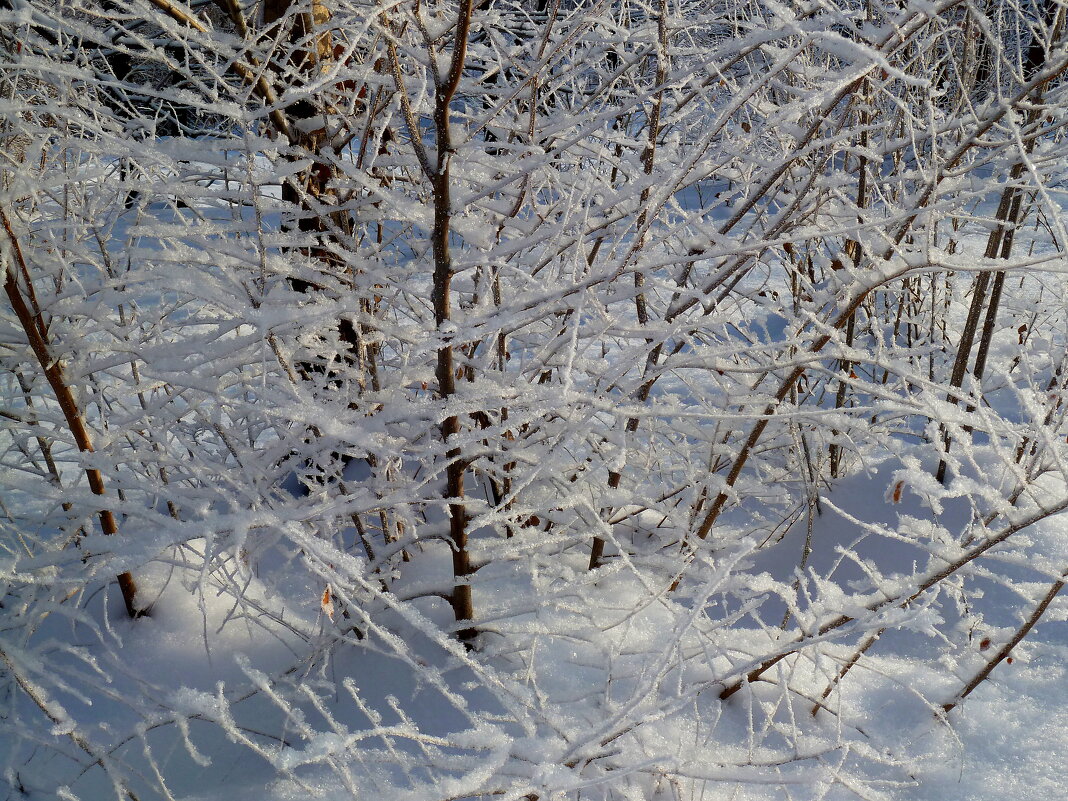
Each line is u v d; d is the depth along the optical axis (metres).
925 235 1.88
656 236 1.77
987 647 1.65
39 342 1.65
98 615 1.95
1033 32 1.77
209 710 1.27
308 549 1.28
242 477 1.75
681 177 1.54
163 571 2.04
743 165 2.01
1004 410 2.59
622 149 1.97
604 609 1.89
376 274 1.68
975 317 2.21
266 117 1.76
